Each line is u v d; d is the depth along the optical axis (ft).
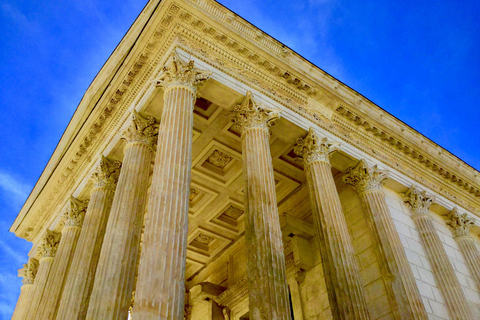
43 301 71.77
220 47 72.79
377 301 70.28
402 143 91.81
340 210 66.80
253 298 49.62
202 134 81.46
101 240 67.87
